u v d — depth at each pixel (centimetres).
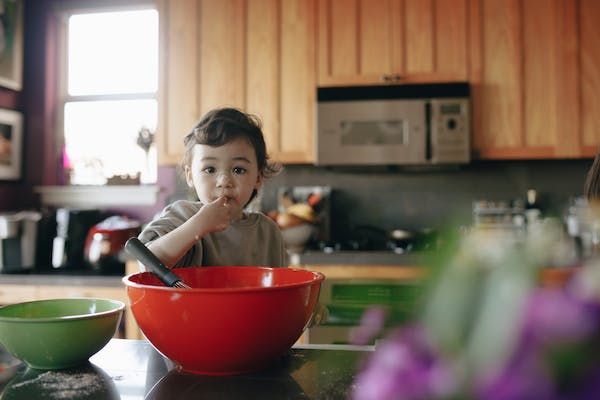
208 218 88
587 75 245
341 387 63
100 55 321
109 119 317
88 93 321
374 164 257
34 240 258
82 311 81
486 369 25
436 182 286
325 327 210
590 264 27
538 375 23
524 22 249
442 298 27
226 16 267
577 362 23
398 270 223
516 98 249
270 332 63
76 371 70
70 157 320
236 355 64
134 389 63
